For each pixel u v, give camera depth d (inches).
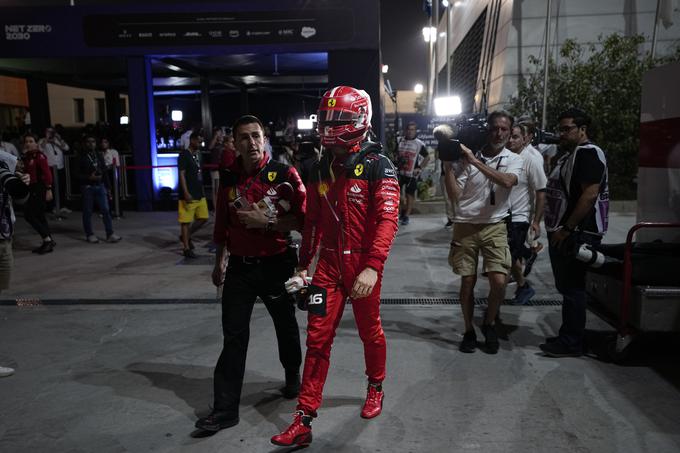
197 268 304.3
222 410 131.0
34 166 342.0
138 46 538.0
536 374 161.9
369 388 139.5
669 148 195.3
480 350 180.5
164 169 565.0
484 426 133.1
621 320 165.9
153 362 175.2
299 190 135.5
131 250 357.1
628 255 163.0
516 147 211.0
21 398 150.9
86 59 585.6
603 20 632.4
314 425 134.3
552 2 642.8
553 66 566.9
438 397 148.3
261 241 133.7
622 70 528.1
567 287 172.7
